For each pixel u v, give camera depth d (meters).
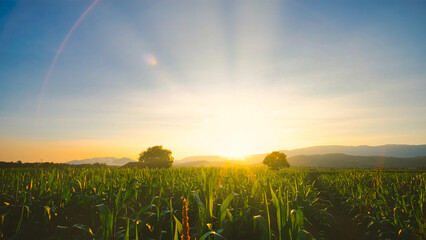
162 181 9.05
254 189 7.03
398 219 6.08
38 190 7.16
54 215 5.68
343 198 11.11
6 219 4.94
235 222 5.39
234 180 10.17
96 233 4.76
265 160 101.06
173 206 6.95
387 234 6.38
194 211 6.56
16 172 12.52
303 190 8.08
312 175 27.00
